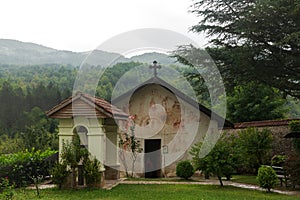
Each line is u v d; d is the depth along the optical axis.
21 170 14.08
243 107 30.39
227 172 14.49
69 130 13.45
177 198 11.41
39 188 13.41
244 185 15.22
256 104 29.94
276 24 14.09
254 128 19.94
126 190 12.90
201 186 14.56
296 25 13.97
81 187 13.14
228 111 31.17
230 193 12.77
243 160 16.02
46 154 16.89
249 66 14.83
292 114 34.53
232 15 15.30
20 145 21.33
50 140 21.39
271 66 15.23
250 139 19.14
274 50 14.84
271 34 14.42
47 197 11.34
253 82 16.91
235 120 30.94
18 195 11.66
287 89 16.70
